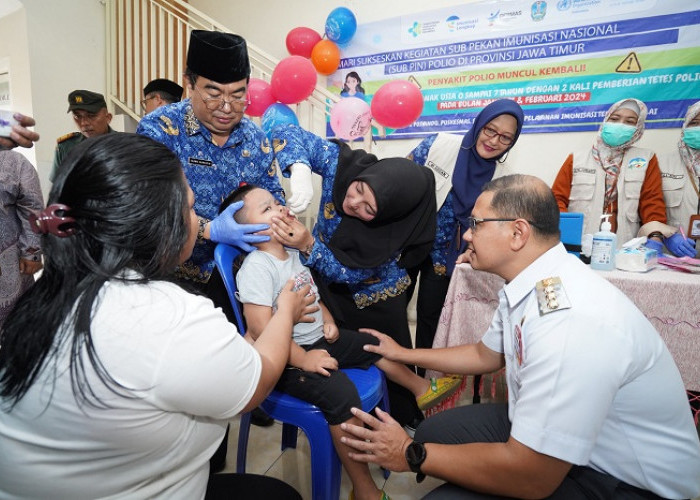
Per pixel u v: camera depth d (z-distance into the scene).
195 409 0.53
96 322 0.48
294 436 1.55
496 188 0.88
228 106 1.15
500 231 0.86
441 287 1.80
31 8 3.07
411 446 0.85
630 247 1.48
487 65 2.82
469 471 0.78
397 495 1.34
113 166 0.51
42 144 3.17
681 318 1.23
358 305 1.46
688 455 0.77
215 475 0.79
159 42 3.49
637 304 1.28
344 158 1.42
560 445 0.69
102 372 0.46
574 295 0.76
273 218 1.13
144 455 0.52
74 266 0.51
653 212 2.10
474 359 1.18
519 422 0.73
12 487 0.50
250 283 1.07
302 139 1.46
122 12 3.50
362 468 1.06
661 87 2.44
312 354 1.08
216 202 1.31
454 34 2.88
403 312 1.50
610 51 2.51
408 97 2.27
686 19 2.32
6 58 3.02
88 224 0.51
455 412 1.09
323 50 3.09
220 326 0.56
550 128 2.72
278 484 0.76
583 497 0.79
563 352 0.70
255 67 3.20
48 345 0.48
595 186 2.22
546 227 0.84
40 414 0.47
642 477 0.77
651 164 2.13
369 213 1.24
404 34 3.03
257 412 1.69
